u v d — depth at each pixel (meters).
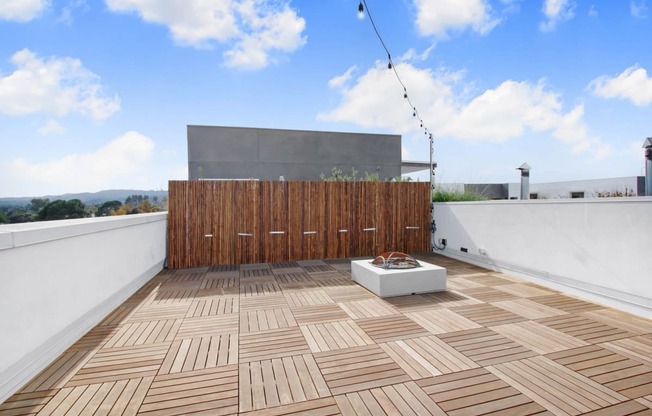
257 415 2.08
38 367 2.61
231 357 2.86
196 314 3.99
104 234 3.95
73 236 3.20
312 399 2.24
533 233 5.41
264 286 5.34
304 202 7.62
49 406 2.17
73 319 3.21
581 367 2.66
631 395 2.28
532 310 4.06
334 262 7.39
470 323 3.64
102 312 3.85
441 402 2.20
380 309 4.14
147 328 3.55
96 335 3.37
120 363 2.76
